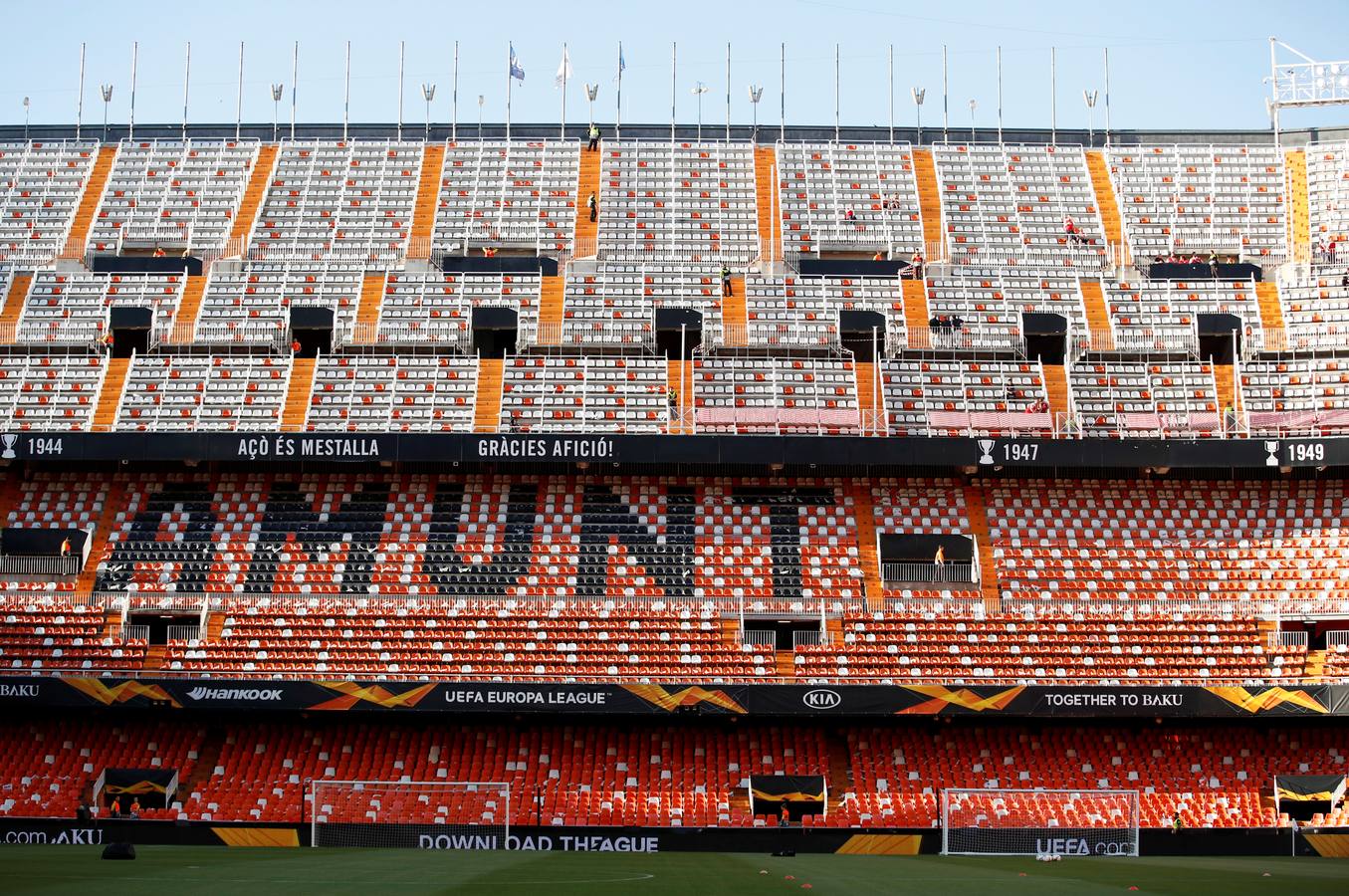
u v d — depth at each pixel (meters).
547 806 53.22
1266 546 62.12
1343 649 57.53
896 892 32.50
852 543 62.66
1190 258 80.25
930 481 65.81
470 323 71.50
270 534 62.56
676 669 57.34
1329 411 66.69
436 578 60.44
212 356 69.69
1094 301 73.25
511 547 62.06
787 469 66.00
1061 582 60.81
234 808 53.09
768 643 58.25
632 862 42.56
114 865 36.84
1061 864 43.50
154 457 61.62
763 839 51.78
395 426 66.88
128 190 83.44
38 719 57.03
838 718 58.09
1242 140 86.94
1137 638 58.25
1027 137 88.94
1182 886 34.75
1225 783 55.06
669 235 81.50
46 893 28.73
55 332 70.94
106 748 56.00
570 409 67.69
